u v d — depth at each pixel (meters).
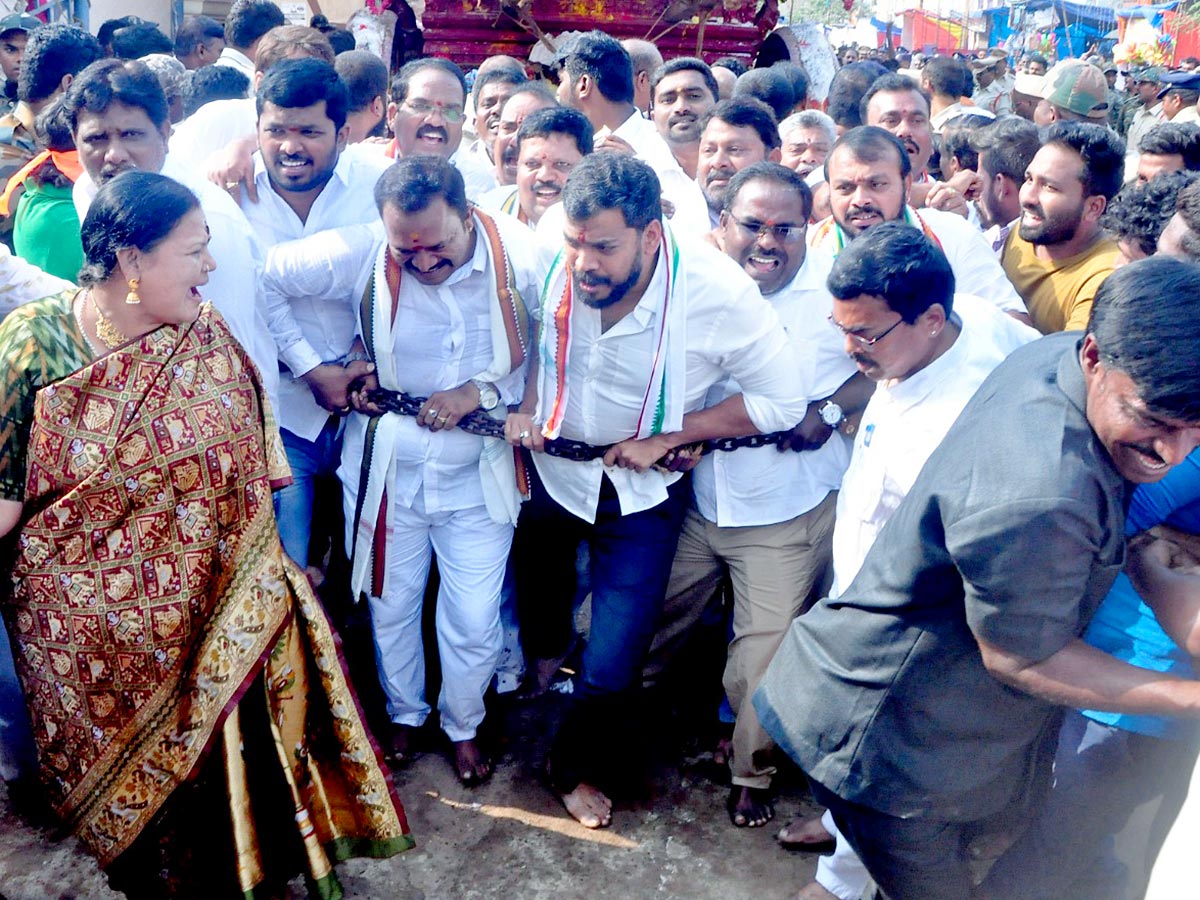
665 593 3.12
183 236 2.14
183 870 2.46
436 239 2.66
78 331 2.20
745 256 2.87
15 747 2.90
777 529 2.96
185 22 6.27
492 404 2.95
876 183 2.94
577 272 2.54
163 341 2.22
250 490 2.37
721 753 3.29
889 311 2.22
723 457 2.92
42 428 2.18
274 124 2.99
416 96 3.65
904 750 2.01
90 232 2.11
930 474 1.87
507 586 3.41
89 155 2.81
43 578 2.26
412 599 3.15
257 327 2.93
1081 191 3.16
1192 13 22.80
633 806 3.12
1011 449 1.72
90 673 2.32
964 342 2.36
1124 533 1.80
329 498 3.61
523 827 3.03
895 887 2.17
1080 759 2.23
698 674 3.70
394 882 2.81
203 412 2.28
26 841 2.91
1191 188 2.45
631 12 6.76
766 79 4.95
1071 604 1.73
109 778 2.38
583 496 2.95
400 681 3.22
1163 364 1.52
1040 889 2.24
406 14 7.40
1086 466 1.68
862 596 2.05
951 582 1.88
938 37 29.50
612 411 2.80
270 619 2.41
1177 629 1.88
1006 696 1.94
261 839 2.52
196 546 2.31
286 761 2.47
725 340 2.73
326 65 3.05
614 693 2.99
